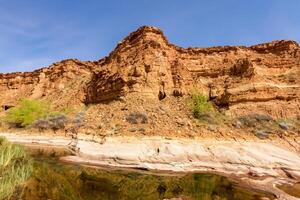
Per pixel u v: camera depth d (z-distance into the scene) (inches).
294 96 1512.1
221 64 1830.7
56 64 2623.0
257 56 1857.8
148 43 1720.0
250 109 1465.3
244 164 983.0
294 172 960.9
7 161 507.5
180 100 1520.7
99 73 1883.6
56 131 1505.9
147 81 1578.5
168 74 1662.2
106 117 1422.2
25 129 1683.1
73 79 2449.6
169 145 1059.9
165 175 844.0
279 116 1439.5
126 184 692.7
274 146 1170.6
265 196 674.2
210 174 891.4
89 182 668.1
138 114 1337.4
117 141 1106.7
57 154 1074.1
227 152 1043.3
